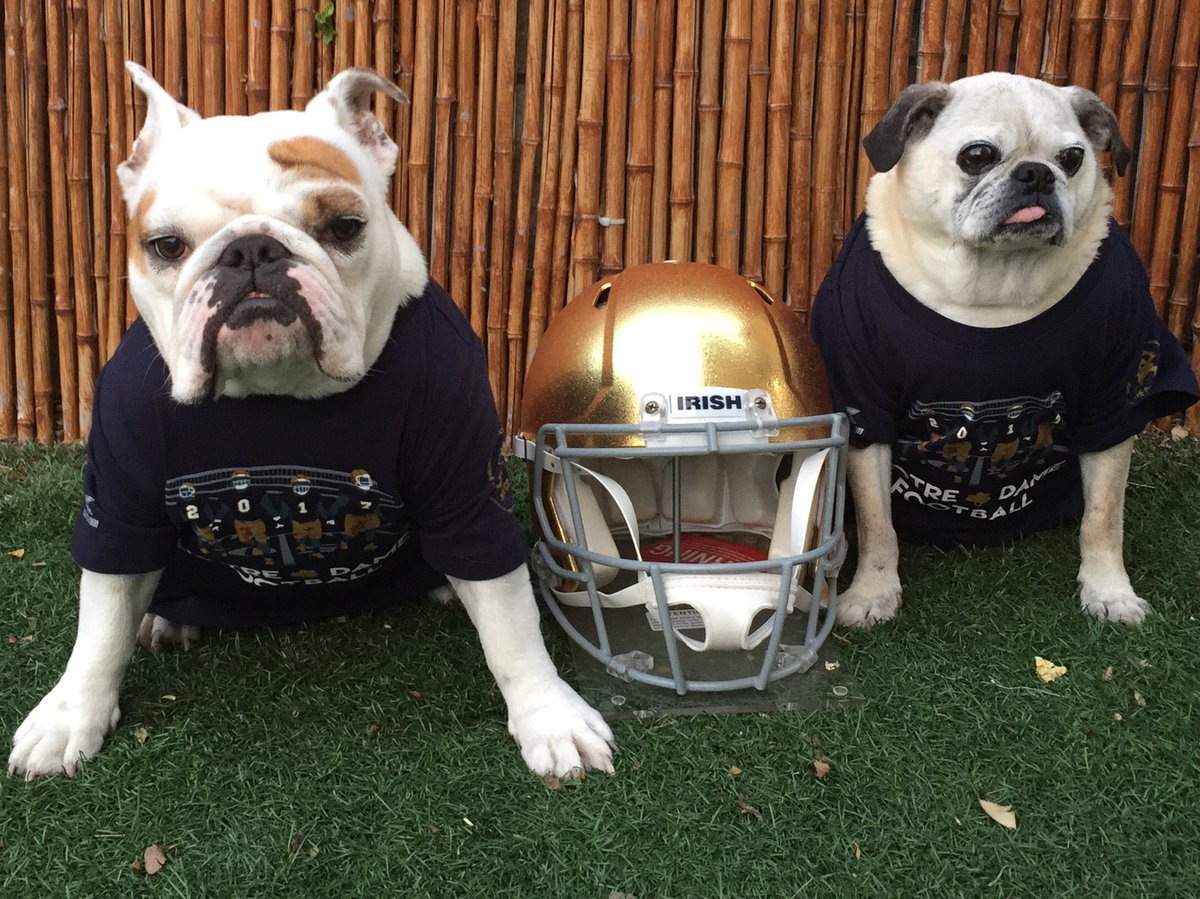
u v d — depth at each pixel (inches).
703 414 29.2
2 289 47.9
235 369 22.9
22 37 45.7
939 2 45.6
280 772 27.9
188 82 46.2
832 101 46.3
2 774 27.4
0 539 38.9
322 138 24.4
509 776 27.7
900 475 37.7
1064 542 40.3
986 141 32.0
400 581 33.9
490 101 46.2
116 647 28.1
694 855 25.5
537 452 31.2
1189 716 30.2
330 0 45.1
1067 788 27.6
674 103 46.1
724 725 29.7
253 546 27.7
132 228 24.3
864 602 35.4
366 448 25.5
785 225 47.7
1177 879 24.8
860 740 29.2
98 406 25.9
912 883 24.8
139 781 27.4
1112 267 33.4
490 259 48.1
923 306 33.6
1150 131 47.1
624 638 33.6
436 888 24.5
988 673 32.3
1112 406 34.4
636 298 31.4
